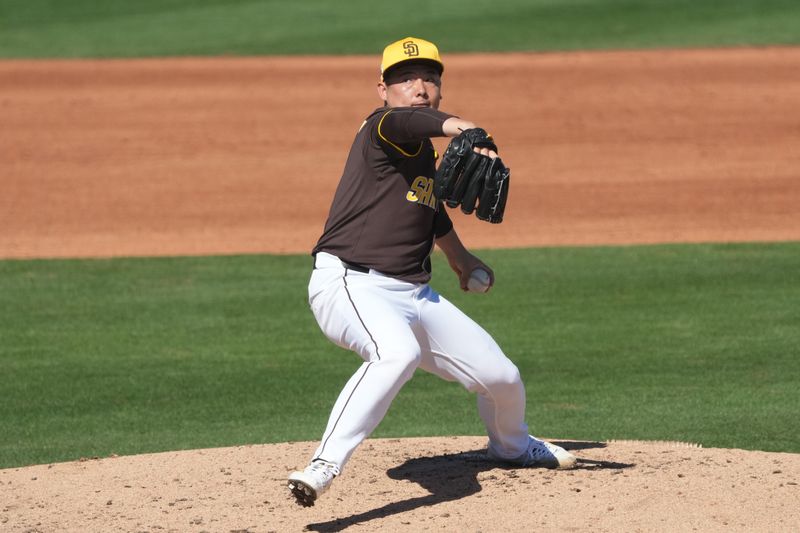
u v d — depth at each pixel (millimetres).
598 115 76750
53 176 64938
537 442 19859
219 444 24797
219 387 29578
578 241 49469
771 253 45594
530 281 41531
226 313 37594
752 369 30000
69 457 24078
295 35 109500
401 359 16656
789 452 23047
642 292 39344
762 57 92875
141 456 21609
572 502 17531
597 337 33656
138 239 51312
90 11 124562
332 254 17594
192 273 43969
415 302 17828
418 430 25984
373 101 81875
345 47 103125
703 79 85875
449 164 15633
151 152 70000
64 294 40719
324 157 68312
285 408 27688
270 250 48625
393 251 17391
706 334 33656
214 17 119688
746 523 16516
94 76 92562
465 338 18281
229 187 62031
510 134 72562
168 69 95125
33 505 18422
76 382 30188
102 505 18234
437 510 17344
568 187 60844
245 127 75750
